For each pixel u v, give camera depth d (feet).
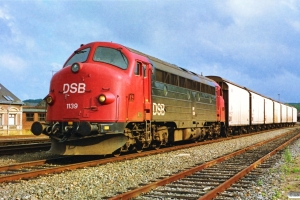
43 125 38.24
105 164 36.19
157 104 45.98
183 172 29.96
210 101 70.79
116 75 37.88
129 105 39.19
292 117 214.48
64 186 25.57
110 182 27.37
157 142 50.70
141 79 42.14
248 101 109.60
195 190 24.58
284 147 59.41
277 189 25.66
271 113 146.20
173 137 53.88
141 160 39.55
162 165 36.40
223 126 83.97
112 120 36.78
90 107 37.01
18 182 26.66
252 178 29.68
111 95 37.01
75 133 36.94
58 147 38.37
